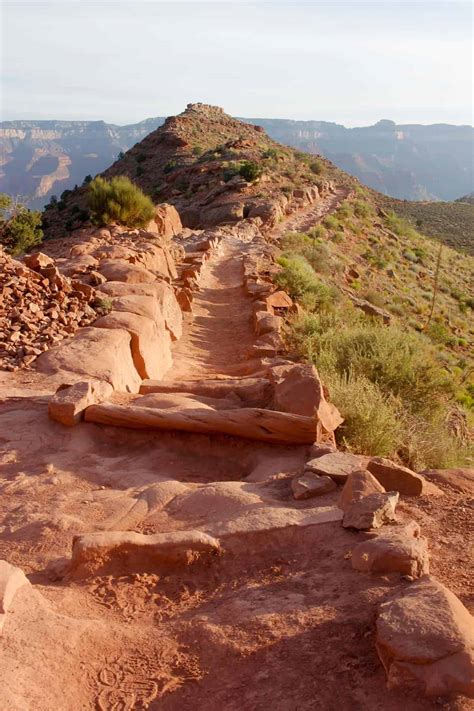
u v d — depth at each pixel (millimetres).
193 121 121562
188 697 3818
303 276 26062
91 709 3734
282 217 61625
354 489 5852
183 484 6691
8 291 12430
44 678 3801
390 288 47625
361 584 4629
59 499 6562
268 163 84750
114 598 4914
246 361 15539
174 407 8812
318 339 15375
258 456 7688
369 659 3867
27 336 11477
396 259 59031
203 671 4012
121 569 5246
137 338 12094
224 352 17188
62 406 8219
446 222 105562
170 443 8047
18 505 6500
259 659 4016
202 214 61688
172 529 5863
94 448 8008
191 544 5293
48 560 5508
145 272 17234
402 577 4660
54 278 13500
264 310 20672
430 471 7207
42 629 4137
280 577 4969
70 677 3895
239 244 41438
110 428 8273
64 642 4098
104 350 10984
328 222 60125
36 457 7664
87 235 27422
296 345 16641
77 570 5195
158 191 80250
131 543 5293
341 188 90500
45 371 10258
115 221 33875
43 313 12422
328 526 5516
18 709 3469
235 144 97188
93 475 7223
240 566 5227
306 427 7723
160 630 4434
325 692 3674
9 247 27641
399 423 10336
